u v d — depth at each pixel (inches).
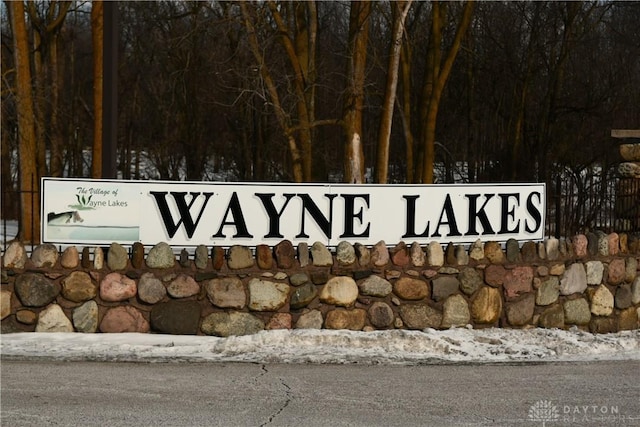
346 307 421.1
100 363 361.4
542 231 477.7
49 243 417.1
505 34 1409.9
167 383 332.5
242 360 369.1
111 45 531.2
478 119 1572.3
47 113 1342.3
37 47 1130.7
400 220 446.0
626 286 471.5
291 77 912.3
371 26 1353.3
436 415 296.0
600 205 575.2
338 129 1445.6
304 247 421.1
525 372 359.3
